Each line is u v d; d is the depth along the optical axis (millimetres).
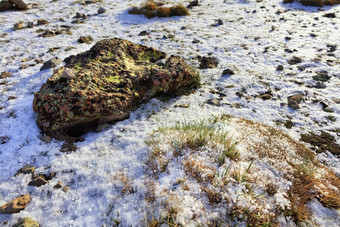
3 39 10734
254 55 9641
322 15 13836
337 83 7512
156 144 4695
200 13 15141
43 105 5211
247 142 4840
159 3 17297
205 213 3330
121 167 4371
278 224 3244
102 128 5555
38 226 3469
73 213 3662
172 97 6984
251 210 3334
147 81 6480
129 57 7191
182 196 3539
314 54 9414
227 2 17406
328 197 3672
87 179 4227
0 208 3668
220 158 4223
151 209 3443
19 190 4066
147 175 4055
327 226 3299
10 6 14992
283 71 8398
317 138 5547
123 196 3773
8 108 6164
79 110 5137
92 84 5629
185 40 11055
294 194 3705
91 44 10578
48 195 3971
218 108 6551
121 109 5715
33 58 9133
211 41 10930
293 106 6586
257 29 12336
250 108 6637
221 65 8914
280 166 4211
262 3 16703
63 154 4797
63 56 9219
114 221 3398
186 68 7094
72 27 12633
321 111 6418
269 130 5496
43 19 13352
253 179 3832
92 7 16266
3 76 7758
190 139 4621
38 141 5055
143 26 13039
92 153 4832
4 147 4949
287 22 13102
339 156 5043
